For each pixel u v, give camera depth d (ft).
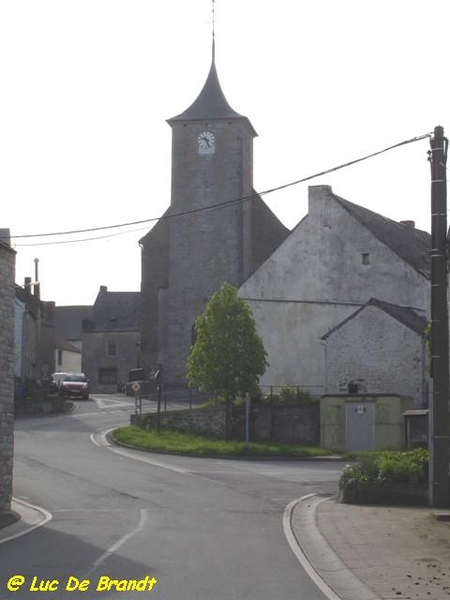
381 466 71.36
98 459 104.94
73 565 42.60
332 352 146.10
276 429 135.23
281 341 167.73
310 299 172.76
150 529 55.98
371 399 125.29
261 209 226.58
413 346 140.67
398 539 52.65
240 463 109.81
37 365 244.22
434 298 65.05
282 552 48.29
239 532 55.67
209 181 216.33
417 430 114.83
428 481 69.36
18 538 51.93
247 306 138.10
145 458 109.81
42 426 144.36
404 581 40.50
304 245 174.40
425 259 177.06
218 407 137.90
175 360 214.90
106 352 294.25
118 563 43.37
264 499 74.74
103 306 301.84
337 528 57.26
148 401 190.08
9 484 65.10
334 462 113.91
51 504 69.41
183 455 117.70
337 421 126.82
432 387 65.77
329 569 43.83
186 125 217.97
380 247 167.22
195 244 216.13
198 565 43.39
